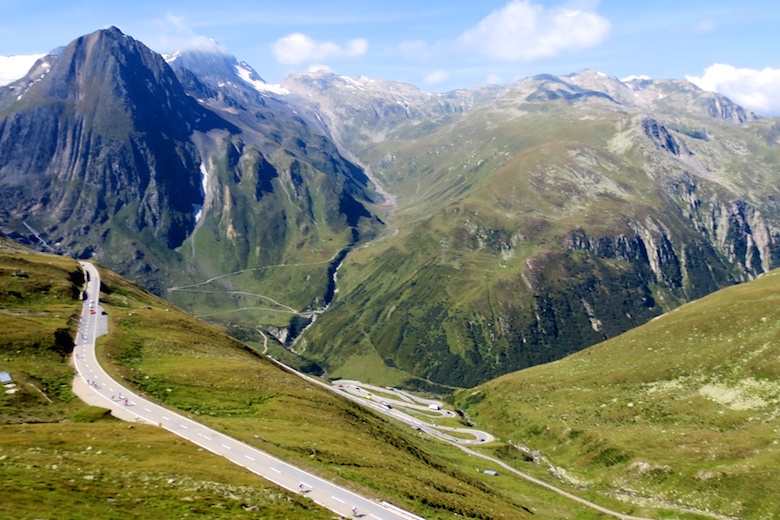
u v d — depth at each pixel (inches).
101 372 4648.1
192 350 5984.3
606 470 6594.5
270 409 4586.6
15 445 2642.7
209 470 2733.8
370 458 3870.6
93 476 2290.8
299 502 2593.5
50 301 6963.6
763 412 6368.1
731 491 5374.0
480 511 3494.1
